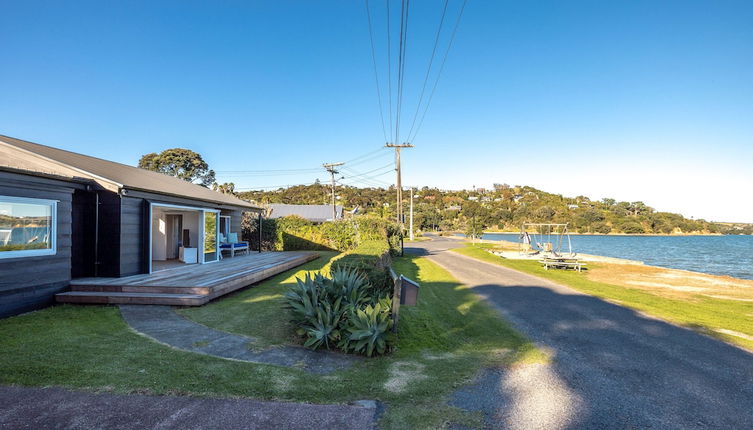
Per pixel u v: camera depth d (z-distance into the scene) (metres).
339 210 47.56
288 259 14.73
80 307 7.61
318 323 5.52
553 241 58.00
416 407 3.66
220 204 14.73
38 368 4.16
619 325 7.22
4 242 6.94
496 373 4.71
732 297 10.63
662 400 3.95
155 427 3.04
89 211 9.40
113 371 4.16
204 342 5.53
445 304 9.01
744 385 4.39
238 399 3.63
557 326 7.14
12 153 8.73
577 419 3.49
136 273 9.95
